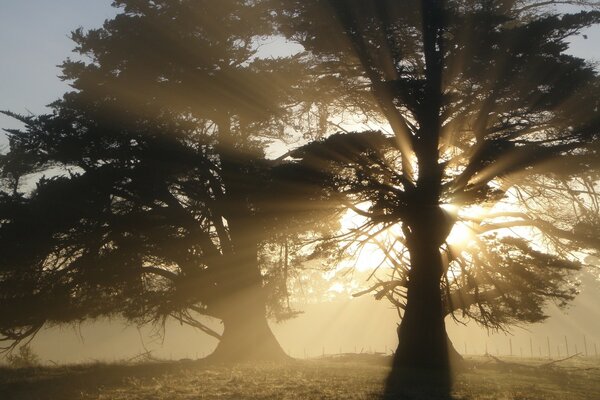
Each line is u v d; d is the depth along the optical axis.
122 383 21.14
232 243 33.62
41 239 31.27
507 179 30.09
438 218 29.17
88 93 33.12
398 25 29.44
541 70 28.14
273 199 30.50
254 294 34.47
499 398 18.64
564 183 31.20
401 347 30.59
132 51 34.12
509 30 28.53
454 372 27.92
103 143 33.41
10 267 31.27
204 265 33.25
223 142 33.06
